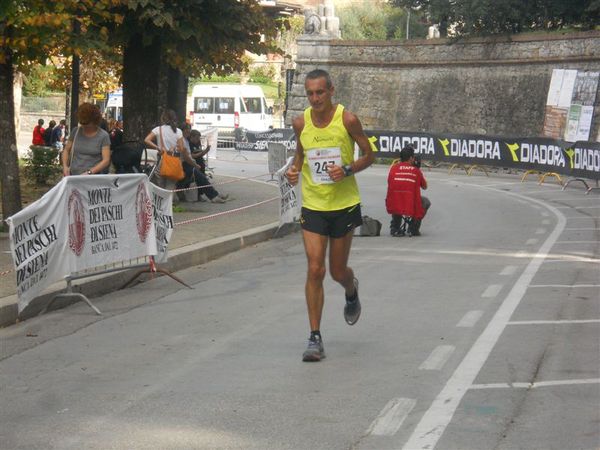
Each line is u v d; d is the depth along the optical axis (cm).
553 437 573
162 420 615
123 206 1097
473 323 923
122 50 2167
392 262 1373
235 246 1523
